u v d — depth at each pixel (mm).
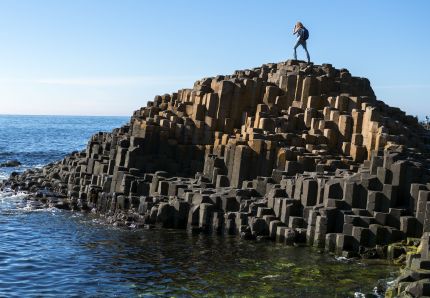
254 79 46562
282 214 32531
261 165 38906
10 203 42469
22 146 112875
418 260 21797
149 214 36000
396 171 30609
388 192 30297
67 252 29359
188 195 35781
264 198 35031
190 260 27750
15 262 27484
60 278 25062
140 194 39938
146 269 26281
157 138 45188
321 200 32156
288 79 46156
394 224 29578
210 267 26484
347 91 47062
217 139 43281
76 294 23000
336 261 27547
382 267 26391
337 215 30609
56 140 139125
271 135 40188
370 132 38969
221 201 34750
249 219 32938
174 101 51781
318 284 23703
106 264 27141
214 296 22312
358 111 41188
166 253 29141
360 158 39156
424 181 30797
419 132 47500
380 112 43469
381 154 34000
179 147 44750
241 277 24844
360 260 27766
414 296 19625
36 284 24266
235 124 45625
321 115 43531
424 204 28859
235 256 28500
